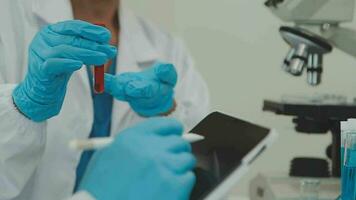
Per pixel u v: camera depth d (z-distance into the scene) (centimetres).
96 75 85
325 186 96
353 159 69
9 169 93
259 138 55
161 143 52
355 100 122
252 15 159
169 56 135
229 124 61
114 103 116
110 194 50
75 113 110
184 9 161
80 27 84
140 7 162
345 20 116
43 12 117
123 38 127
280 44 159
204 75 162
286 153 157
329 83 158
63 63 81
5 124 89
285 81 160
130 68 124
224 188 52
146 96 98
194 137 58
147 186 49
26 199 108
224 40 161
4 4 117
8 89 94
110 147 53
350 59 156
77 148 52
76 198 52
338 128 105
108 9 124
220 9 160
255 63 161
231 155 54
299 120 114
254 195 113
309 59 119
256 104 162
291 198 93
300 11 115
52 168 108
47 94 86
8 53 112
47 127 104
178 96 125
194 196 52
